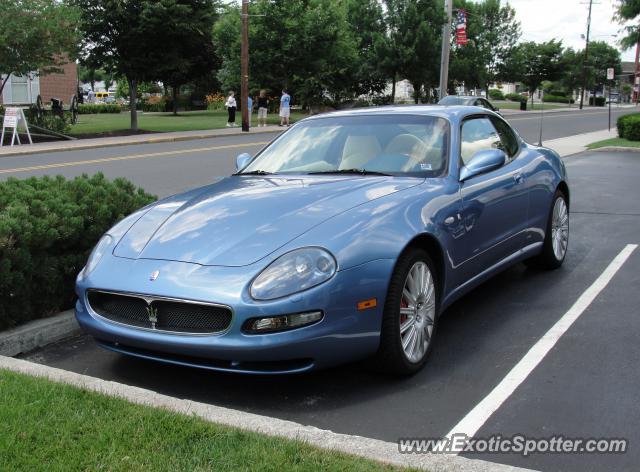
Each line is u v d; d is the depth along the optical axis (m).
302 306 3.43
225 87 37.00
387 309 3.77
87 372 4.23
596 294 5.60
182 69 27.30
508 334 4.72
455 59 45.25
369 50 42.97
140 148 20.69
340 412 3.59
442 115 5.12
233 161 16.55
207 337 3.49
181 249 3.81
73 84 47.88
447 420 3.46
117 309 3.82
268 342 3.41
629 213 9.32
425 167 4.68
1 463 2.76
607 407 3.56
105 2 25.58
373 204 4.02
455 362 4.23
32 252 4.75
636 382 3.87
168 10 25.67
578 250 7.20
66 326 4.85
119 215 5.55
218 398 3.81
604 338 4.60
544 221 5.99
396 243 3.80
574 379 3.93
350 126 5.20
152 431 3.04
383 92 48.66
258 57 34.78
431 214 4.18
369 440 3.03
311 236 3.67
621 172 14.15
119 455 2.85
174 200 4.59
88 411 3.23
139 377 4.13
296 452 2.89
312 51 35.75
